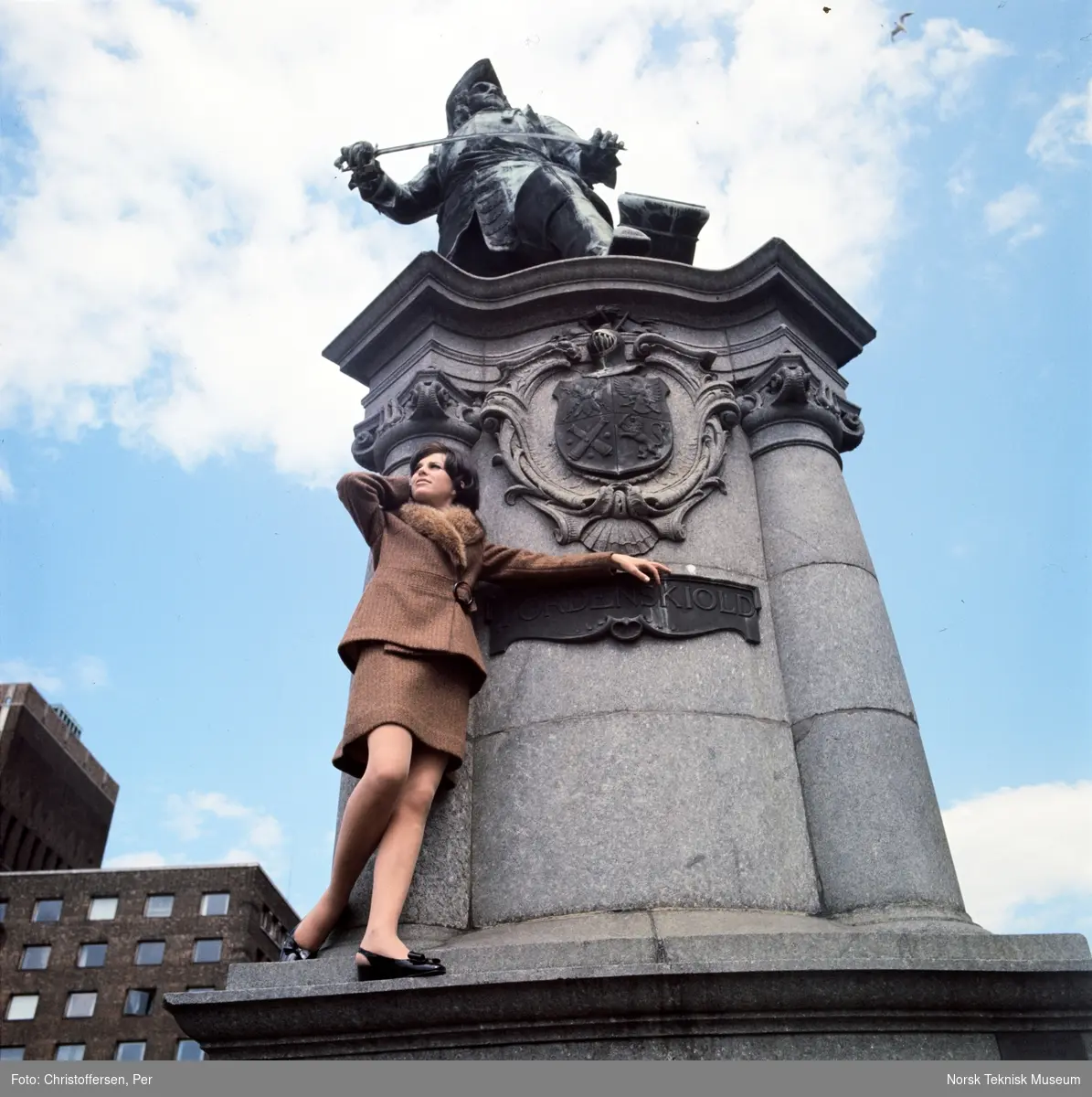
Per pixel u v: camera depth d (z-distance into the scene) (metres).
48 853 73.56
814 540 4.54
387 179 6.92
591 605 4.23
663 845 3.74
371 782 3.42
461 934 3.71
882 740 4.02
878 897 3.69
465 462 4.32
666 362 4.99
